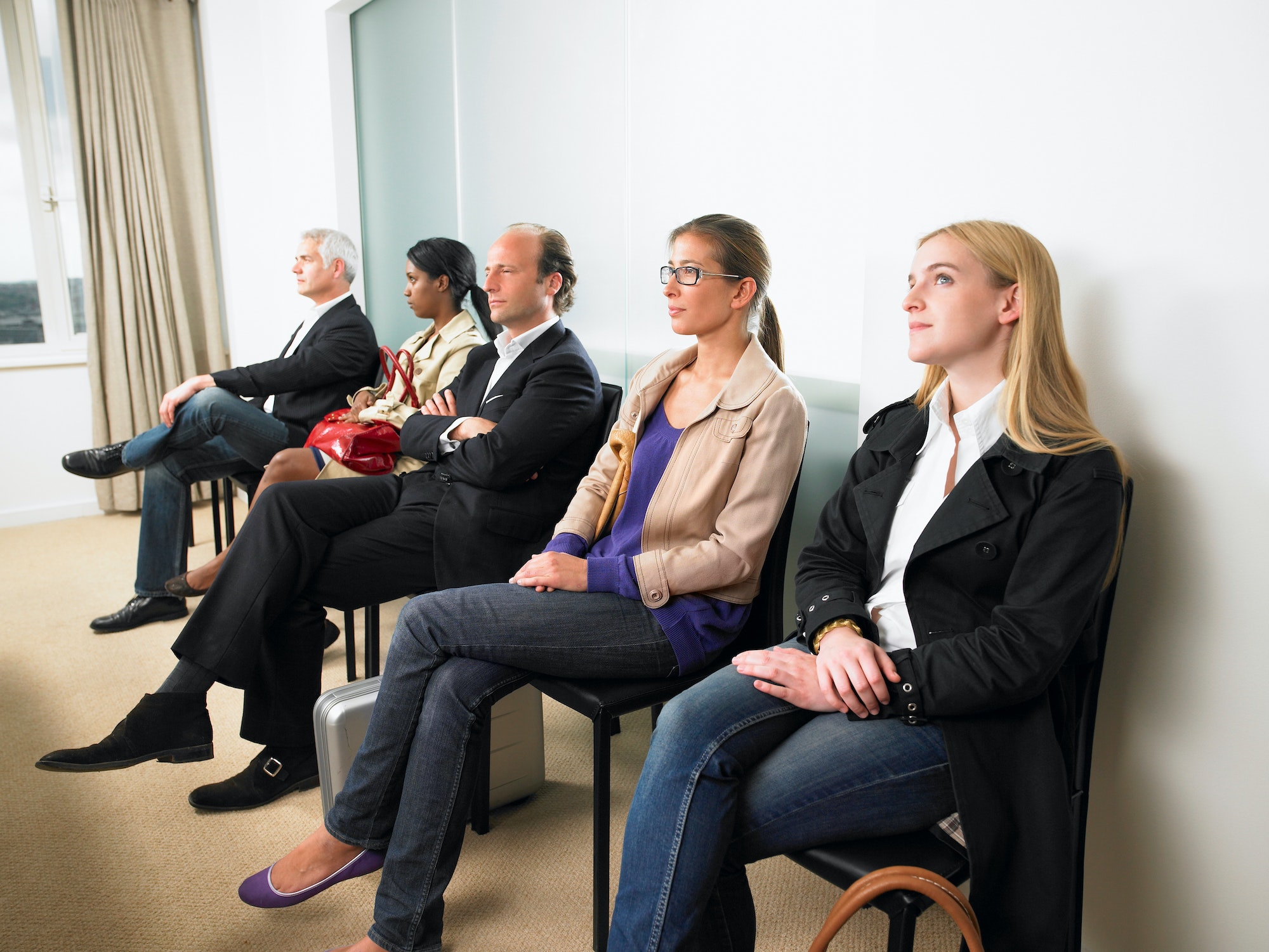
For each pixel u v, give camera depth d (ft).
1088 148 4.28
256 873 5.40
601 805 4.79
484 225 10.01
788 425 5.13
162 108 13.66
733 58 6.98
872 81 5.98
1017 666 3.58
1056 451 3.77
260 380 9.52
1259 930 4.07
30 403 13.62
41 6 13.15
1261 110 3.70
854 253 6.33
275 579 6.15
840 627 4.18
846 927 5.13
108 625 9.55
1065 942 3.60
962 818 3.58
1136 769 4.46
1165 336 4.10
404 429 7.25
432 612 4.82
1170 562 4.20
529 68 8.96
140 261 13.55
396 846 4.69
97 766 5.72
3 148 13.29
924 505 4.29
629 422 5.73
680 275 5.33
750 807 3.87
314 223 12.94
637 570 5.00
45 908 5.32
